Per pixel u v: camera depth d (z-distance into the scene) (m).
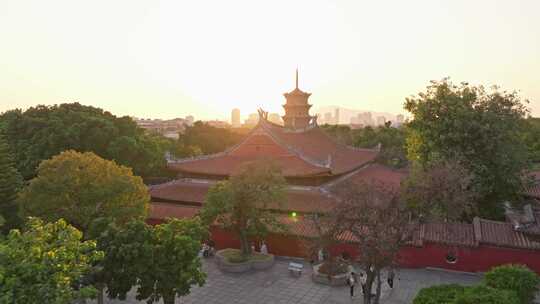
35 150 59.28
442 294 20.16
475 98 45.66
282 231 37.66
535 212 37.09
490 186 44.34
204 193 48.44
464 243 35.34
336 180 50.19
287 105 68.81
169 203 48.94
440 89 47.16
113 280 22.14
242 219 36.84
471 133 44.44
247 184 35.66
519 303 20.00
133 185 36.56
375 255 23.38
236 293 31.16
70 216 34.62
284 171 45.38
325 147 61.31
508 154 44.00
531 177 48.09
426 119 47.25
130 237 22.23
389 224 23.97
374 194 25.66
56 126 61.19
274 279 34.12
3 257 14.55
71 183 34.28
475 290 19.81
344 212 25.38
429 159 45.38
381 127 109.25
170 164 52.81
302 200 43.31
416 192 27.88
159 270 22.33
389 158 90.62
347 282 32.78
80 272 16.62
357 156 65.06
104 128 64.06
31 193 34.16
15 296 13.74
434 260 36.41
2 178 41.47
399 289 31.95
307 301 29.77
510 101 44.88
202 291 31.48
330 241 27.30
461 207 29.41
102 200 35.09
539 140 77.19
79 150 61.28
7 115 68.38
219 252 39.41
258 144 51.31
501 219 45.88
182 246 22.75
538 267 33.34
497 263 34.56
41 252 15.49
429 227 37.53
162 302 29.27
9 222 40.78
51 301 14.31
